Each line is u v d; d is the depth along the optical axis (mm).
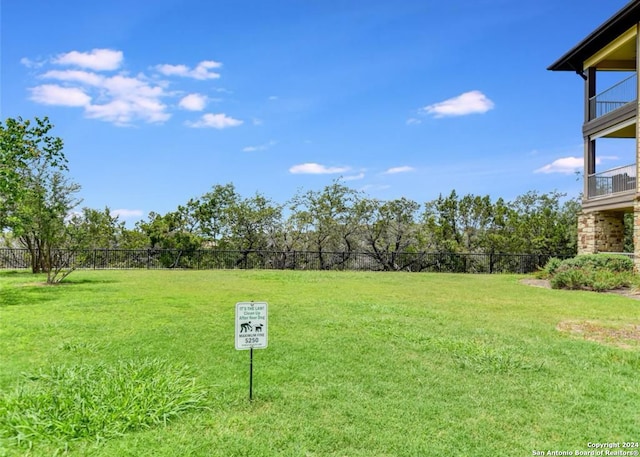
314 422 3420
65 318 7230
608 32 15547
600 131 16484
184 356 5059
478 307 9086
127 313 7750
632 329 6895
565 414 3643
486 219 24469
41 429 3123
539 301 10086
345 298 10164
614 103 16844
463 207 24531
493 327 6930
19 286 12133
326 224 24266
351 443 3113
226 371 4539
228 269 21609
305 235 24703
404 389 4133
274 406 3711
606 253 15422
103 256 21297
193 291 11227
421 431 3307
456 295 11172
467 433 3287
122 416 3355
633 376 4598
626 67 17438
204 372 4500
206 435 3195
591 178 17125
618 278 12664
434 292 11805
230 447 3021
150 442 3072
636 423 3490
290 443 3094
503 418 3549
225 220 24484
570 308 9016
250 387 3834
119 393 3709
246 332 3836
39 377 4215
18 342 5598
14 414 3281
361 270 23391
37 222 12797
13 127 10695
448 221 24797
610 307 9195
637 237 13914
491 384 4293
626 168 15227
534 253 23859
